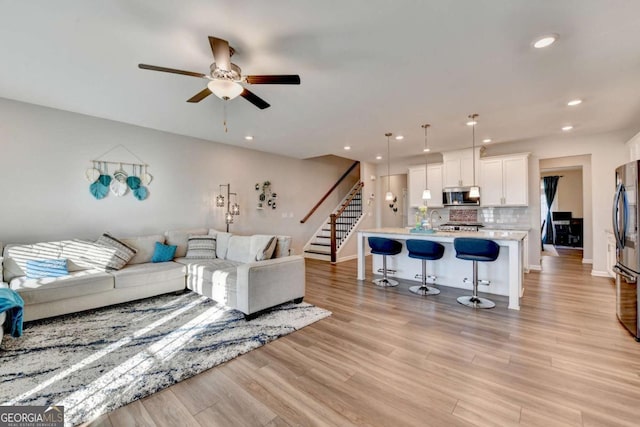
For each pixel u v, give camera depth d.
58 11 1.88
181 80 2.92
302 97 3.33
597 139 5.01
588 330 2.80
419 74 2.79
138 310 3.46
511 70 2.72
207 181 5.40
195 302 3.76
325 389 1.95
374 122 4.29
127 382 2.02
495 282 4.04
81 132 3.96
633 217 2.67
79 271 3.53
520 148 5.73
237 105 3.60
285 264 3.54
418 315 3.27
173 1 1.79
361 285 4.60
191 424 1.63
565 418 1.65
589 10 1.90
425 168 6.71
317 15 1.94
